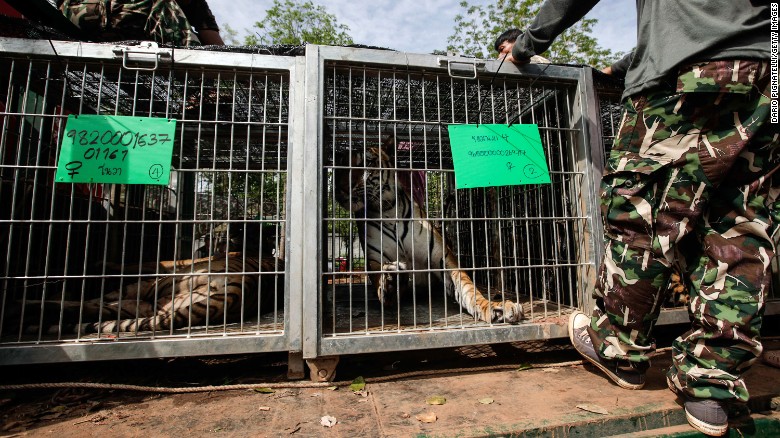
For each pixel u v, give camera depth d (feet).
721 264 4.83
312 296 6.08
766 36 4.67
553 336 6.76
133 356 5.80
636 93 5.40
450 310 9.18
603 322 5.87
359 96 8.48
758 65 4.61
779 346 7.89
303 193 6.25
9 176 7.39
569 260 7.52
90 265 9.39
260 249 6.23
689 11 4.91
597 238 7.18
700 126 4.86
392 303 9.95
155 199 11.66
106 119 6.11
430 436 4.48
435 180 13.30
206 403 5.59
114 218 9.78
